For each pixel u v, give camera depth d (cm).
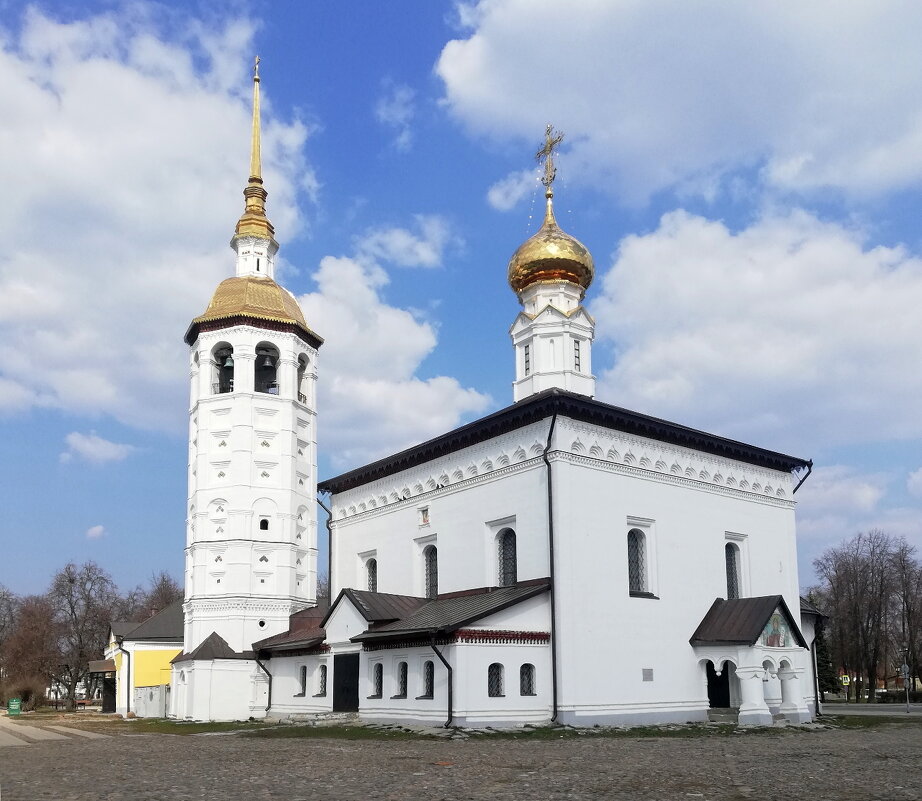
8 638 10569
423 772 2227
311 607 5125
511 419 4100
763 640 4025
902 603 9569
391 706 3844
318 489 5406
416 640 3747
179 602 6769
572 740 3244
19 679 8912
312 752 2791
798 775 2188
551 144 5341
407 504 4766
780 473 4997
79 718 5953
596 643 3806
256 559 5016
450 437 4422
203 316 5262
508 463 4131
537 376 4900
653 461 4278
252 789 1908
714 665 4103
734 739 3347
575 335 4972
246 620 4916
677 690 4069
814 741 3278
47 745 3331
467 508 4338
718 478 4609
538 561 3872
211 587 4969
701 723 4016
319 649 4412
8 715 6675
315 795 1817
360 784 1997
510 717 3572
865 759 2581
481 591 4141
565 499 3844
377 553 4941
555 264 5072
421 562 4641
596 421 4050
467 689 3488
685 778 2116
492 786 1966
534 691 3666
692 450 4494
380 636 3906
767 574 4759
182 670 4991
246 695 4800
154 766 2391
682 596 4225
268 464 5128
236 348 5191
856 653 9519
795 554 4972
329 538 5356
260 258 5619
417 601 4388
